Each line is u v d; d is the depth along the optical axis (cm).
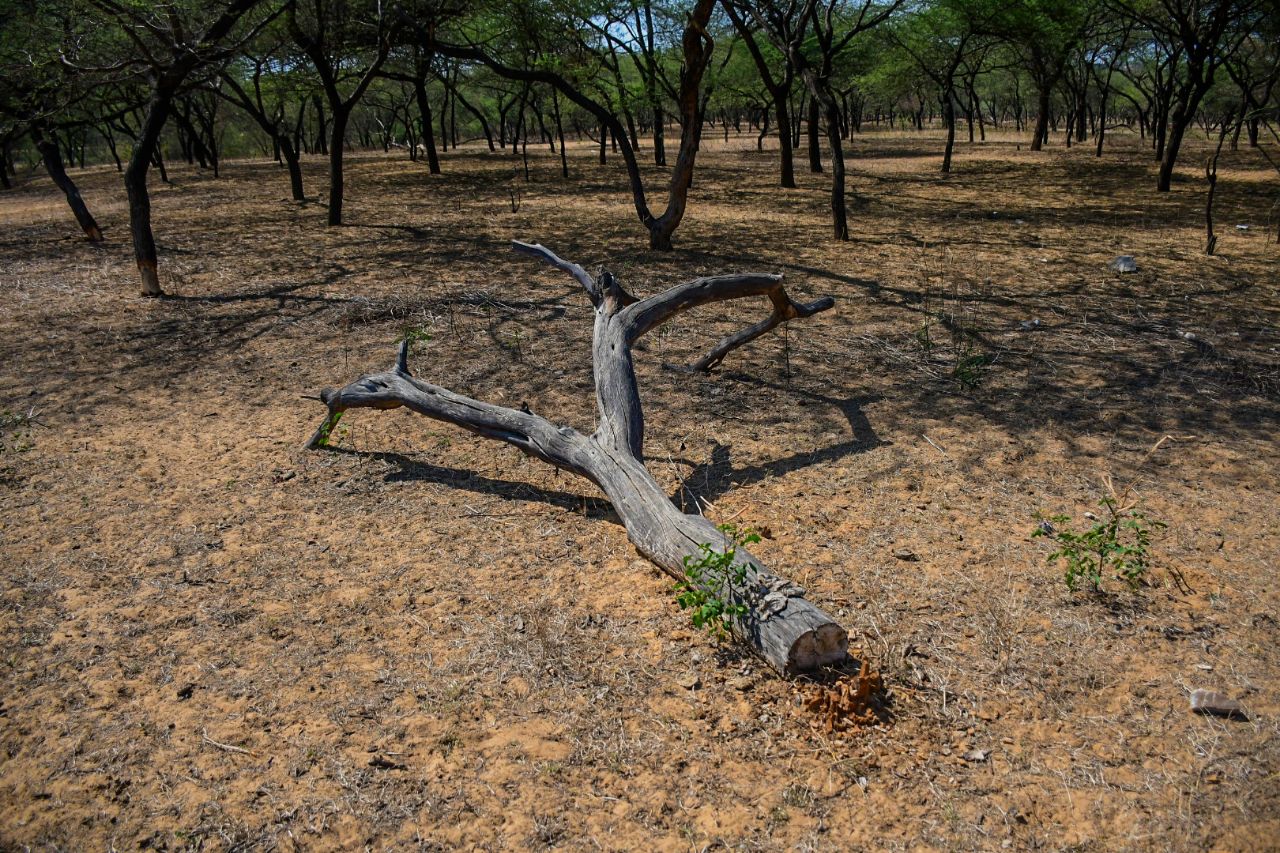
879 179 2155
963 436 536
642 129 5009
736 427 558
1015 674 325
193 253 1165
